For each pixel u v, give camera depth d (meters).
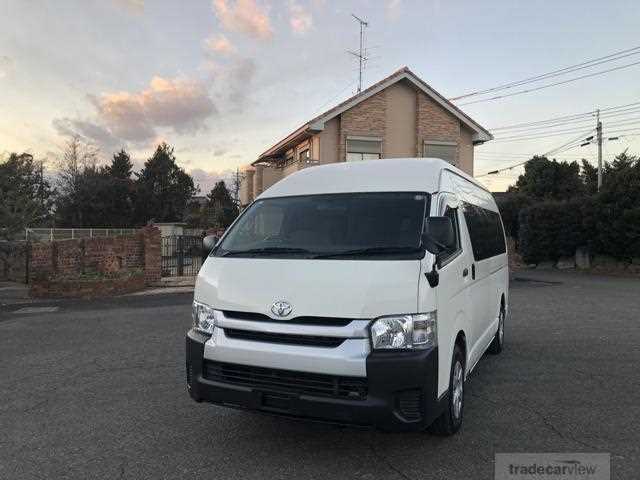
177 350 7.81
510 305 11.94
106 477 3.76
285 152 26.44
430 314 3.72
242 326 3.94
